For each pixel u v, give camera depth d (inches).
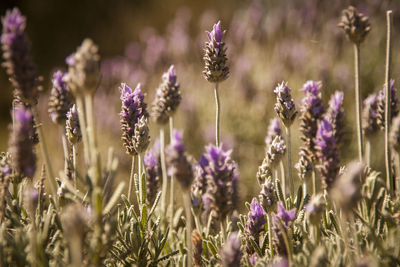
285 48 57.9
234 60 62.9
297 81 55.6
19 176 26.6
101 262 24.9
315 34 61.6
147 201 28.8
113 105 61.2
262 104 52.6
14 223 26.0
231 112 55.9
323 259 24.5
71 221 23.7
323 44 61.3
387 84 27.0
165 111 29.0
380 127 28.1
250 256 27.1
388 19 26.9
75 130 27.7
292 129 45.9
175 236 28.9
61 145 56.1
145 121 27.9
